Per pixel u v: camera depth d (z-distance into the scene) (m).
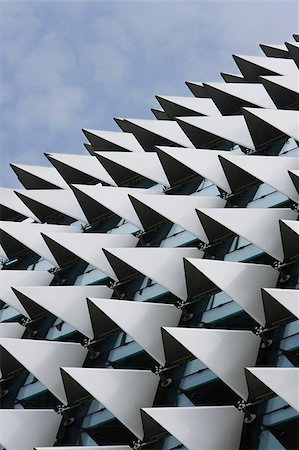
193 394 25.80
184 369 26.55
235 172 32.09
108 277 33.31
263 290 24.41
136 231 34.81
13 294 34.41
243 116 36.28
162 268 29.44
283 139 34.41
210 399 25.34
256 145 34.91
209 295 28.28
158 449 25.02
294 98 37.12
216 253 30.27
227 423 23.75
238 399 24.75
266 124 33.97
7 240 38.16
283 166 31.05
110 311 27.98
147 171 37.22
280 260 27.27
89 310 28.72
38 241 36.50
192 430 23.47
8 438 27.41
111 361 28.95
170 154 34.75
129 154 38.38
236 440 23.56
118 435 26.58
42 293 31.67
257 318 25.62
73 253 33.81
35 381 30.81
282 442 22.95
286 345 24.81
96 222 37.41
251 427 23.75
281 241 27.53
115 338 29.59
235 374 24.45
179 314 28.39
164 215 31.78
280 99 37.28
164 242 32.78
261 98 38.91
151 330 27.67
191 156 34.69
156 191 36.62
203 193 34.47
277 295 24.09
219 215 29.02
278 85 36.91
